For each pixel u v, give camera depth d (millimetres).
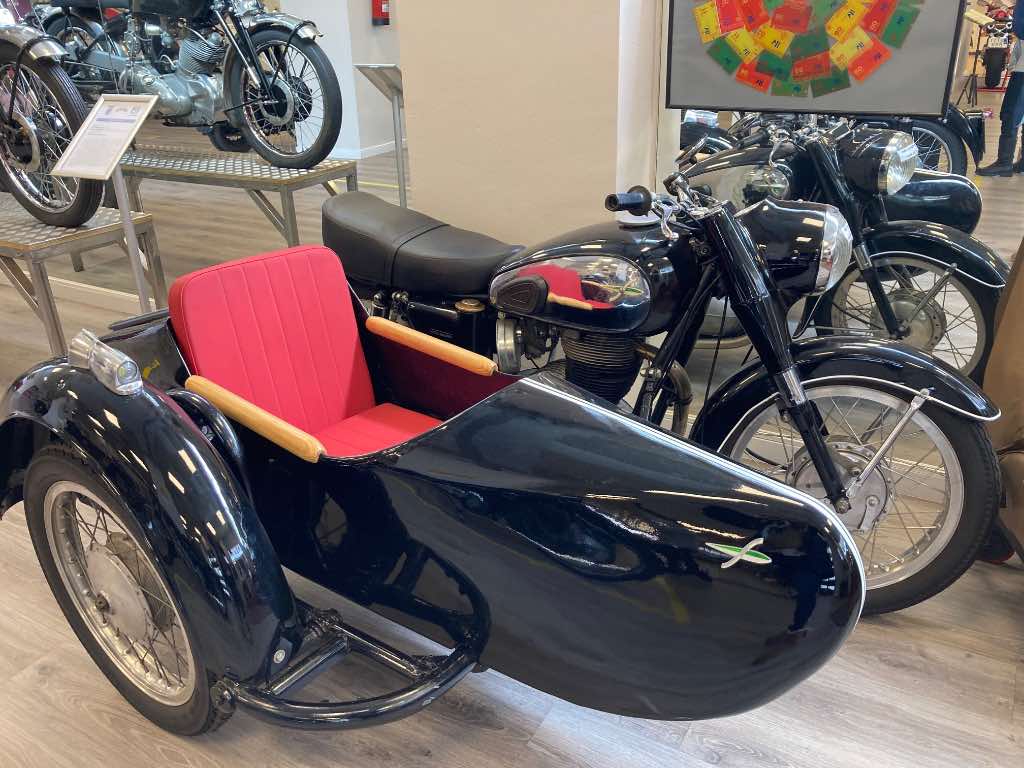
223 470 1381
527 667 1408
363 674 1758
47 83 2916
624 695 1349
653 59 2264
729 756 1545
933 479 2213
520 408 1352
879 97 1977
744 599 1212
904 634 1828
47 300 2824
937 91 1916
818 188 2072
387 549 1467
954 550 1706
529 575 1305
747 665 1242
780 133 2076
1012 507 1818
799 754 1546
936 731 1586
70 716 1677
